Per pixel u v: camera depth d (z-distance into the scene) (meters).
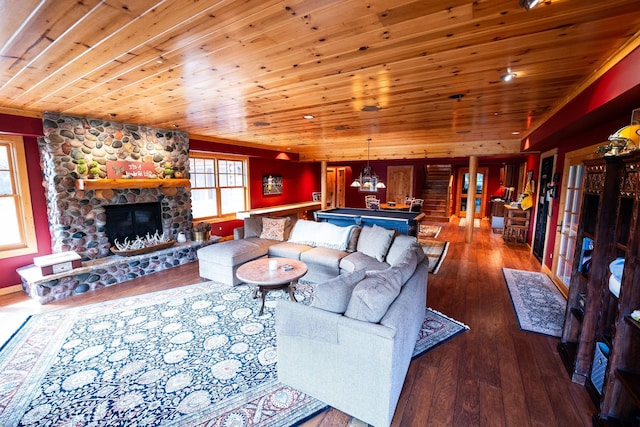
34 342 2.73
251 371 2.32
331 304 1.93
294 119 4.19
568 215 4.01
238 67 2.19
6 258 3.79
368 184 7.25
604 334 2.06
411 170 10.06
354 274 2.14
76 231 4.04
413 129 4.93
